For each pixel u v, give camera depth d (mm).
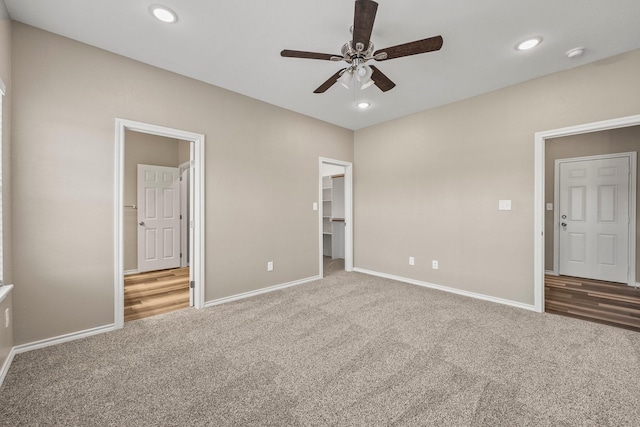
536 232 3021
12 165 2125
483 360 2062
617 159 4117
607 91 2629
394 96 3510
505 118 3242
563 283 4117
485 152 3400
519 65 2764
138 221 4848
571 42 2389
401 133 4270
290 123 4008
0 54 1874
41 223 2242
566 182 4531
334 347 2262
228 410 1572
